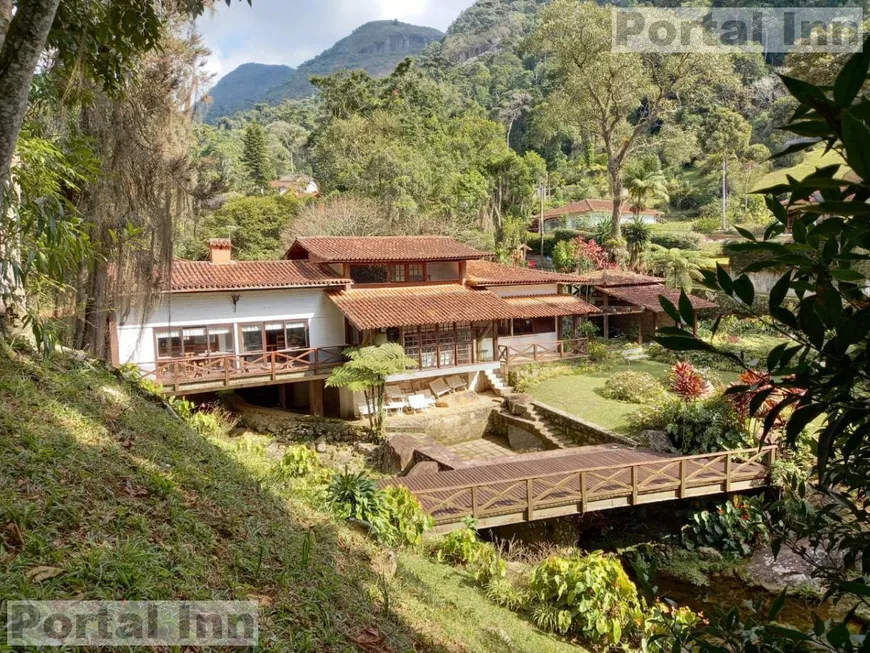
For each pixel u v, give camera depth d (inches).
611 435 579.8
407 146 1605.6
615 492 433.4
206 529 139.1
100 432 167.5
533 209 1951.3
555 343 901.2
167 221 390.6
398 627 155.8
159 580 107.0
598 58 1296.8
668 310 53.7
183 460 184.2
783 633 59.7
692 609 383.9
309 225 1190.3
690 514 473.7
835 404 48.9
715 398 538.9
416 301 753.0
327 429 669.9
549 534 436.1
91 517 116.6
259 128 2121.1
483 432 746.8
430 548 334.6
